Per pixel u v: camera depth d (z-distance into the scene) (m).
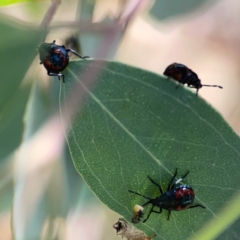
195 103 0.14
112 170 0.14
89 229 0.18
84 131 0.14
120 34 0.16
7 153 0.16
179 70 0.15
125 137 0.14
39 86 0.16
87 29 0.16
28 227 0.16
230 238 0.14
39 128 0.16
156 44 0.23
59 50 0.14
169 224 0.15
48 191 0.16
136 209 0.14
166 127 0.14
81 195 0.17
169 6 0.18
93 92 0.14
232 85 0.26
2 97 0.13
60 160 0.16
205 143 0.14
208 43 0.26
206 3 0.18
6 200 0.17
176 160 0.14
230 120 0.25
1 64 0.13
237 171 0.14
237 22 0.27
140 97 0.14
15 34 0.13
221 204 0.14
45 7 0.15
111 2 0.17
